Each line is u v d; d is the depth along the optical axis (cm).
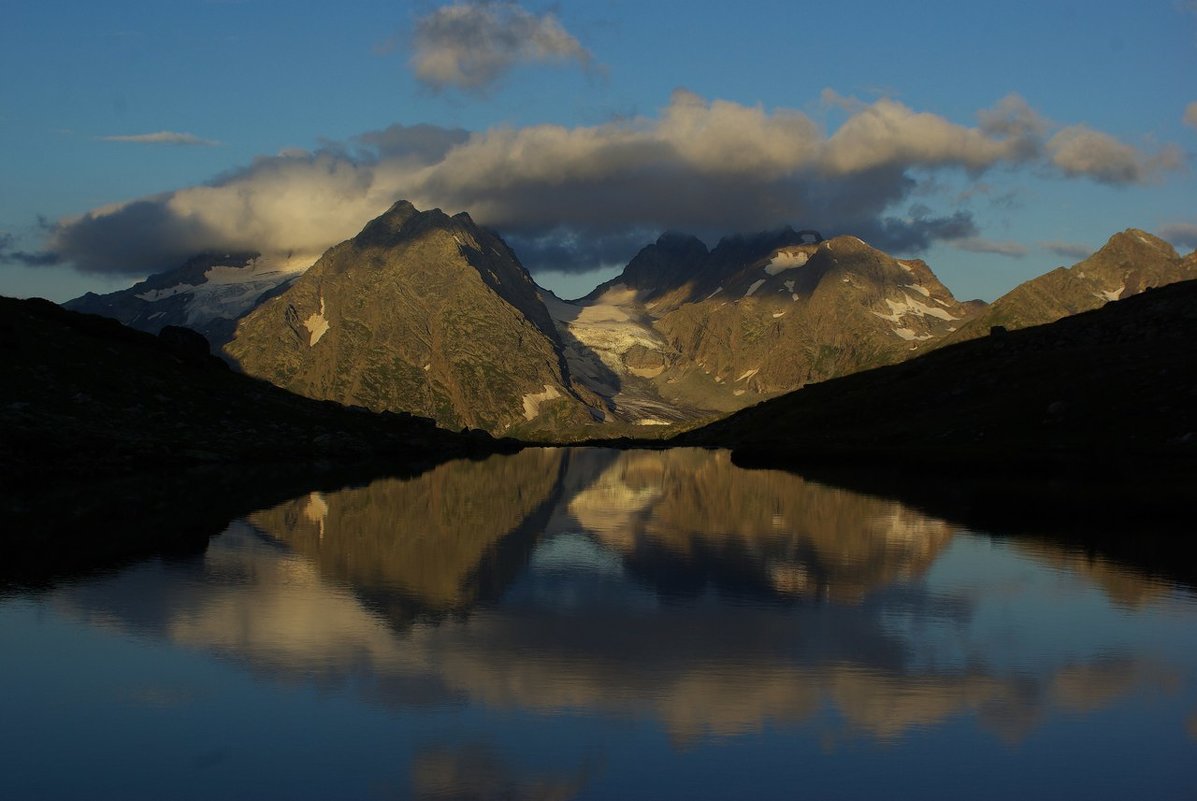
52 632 4419
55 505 8025
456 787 3016
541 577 5822
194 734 3359
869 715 3622
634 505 9781
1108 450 12594
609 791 3014
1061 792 3056
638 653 4288
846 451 15562
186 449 12069
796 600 5300
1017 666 4191
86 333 15475
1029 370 17925
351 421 17350
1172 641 4584
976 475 12450
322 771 3105
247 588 5325
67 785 2988
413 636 4488
